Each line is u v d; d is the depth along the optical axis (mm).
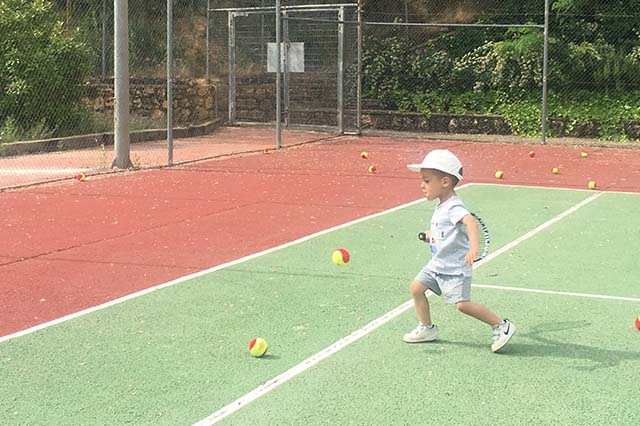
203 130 25469
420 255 10328
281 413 5527
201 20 31078
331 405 5664
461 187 16422
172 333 7219
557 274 9422
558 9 28609
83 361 6523
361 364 6473
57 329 7336
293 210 13414
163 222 12328
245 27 29344
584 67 27688
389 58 29391
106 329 7332
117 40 17516
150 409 5598
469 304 6719
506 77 28141
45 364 6461
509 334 6684
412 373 6281
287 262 9883
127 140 17891
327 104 27094
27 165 18344
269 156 20734
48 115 21906
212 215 12906
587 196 15383
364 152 21594
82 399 5773
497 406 5660
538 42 27734
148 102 26516
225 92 29375
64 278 9133
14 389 5961
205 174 17391
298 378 6164
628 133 26109
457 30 30578
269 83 28672
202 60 30250
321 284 8898
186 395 5836
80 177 16391
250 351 6645
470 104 28172
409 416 5484
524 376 6234
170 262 9875
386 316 7762
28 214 12898
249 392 5891
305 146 23094
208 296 8406
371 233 11641
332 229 11906
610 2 28266
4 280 9047
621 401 5762
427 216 12969
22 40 21500
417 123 28141
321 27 27016
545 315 7836
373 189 15727
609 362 6551
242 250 10523
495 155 22156
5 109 21469
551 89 27797
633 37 28656
